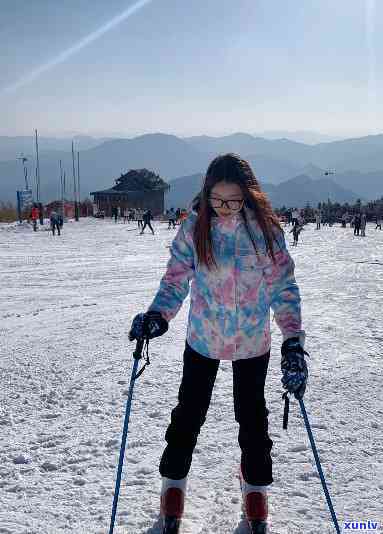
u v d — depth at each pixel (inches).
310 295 424.2
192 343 104.6
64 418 167.0
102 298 433.1
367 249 953.5
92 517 110.5
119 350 251.9
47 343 273.1
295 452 139.9
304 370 97.3
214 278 100.2
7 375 215.3
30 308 389.4
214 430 154.8
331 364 221.8
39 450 143.3
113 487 122.6
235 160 97.8
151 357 236.7
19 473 130.6
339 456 137.2
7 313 369.1
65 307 390.6
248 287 100.1
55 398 186.1
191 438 105.0
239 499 116.6
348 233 1510.8
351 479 125.4
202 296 102.2
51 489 122.4
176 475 104.0
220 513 111.4
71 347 262.1
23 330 309.0
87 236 1246.3
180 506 102.5
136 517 110.0
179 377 205.5
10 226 1467.8
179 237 104.8
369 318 322.0
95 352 249.8
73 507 114.5
